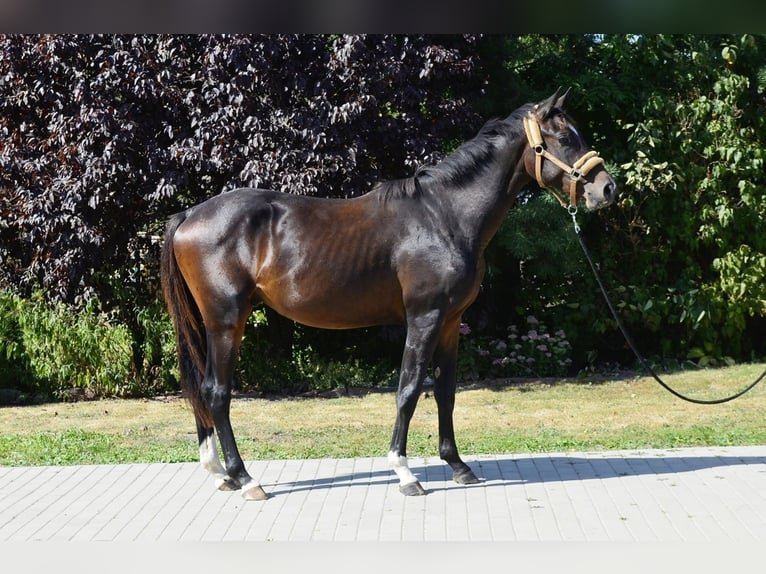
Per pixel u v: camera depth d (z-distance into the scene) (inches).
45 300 422.6
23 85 383.9
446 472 249.9
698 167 447.8
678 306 452.8
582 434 305.0
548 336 440.1
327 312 226.5
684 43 458.3
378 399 394.6
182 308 232.1
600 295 455.2
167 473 254.8
